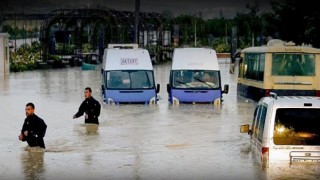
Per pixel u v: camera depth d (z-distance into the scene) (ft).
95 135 77.15
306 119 46.29
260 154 48.19
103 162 60.13
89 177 53.42
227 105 110.73
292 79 106.11
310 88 105.91
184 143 71.05
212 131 80.33
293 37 169.99
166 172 55.16
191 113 99.35
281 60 106.22
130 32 265.34
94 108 85.56
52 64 245.24
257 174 49.11
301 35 166.50
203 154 63.52
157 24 287.89
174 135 77.15
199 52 115.96
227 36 358.43
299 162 45.88
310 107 46.29
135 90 110.63
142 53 116.06
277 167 46.14
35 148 67.10
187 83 112.78
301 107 46.37
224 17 355.77
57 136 76.23
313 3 160.86
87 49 285.64
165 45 300.40
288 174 46.11
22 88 148.46
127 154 64.59
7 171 56.75
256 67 112.27
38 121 67.00
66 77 188.85
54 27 274.77
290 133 46.24
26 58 233.96
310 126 46.32
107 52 115.96
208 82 112.88
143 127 84.07
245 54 121.49
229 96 127.75
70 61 259.19
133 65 114.11
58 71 223.30
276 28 176.76
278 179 46.29
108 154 64.54
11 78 184.96
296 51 105.91
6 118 94.12
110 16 259.39
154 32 291.58
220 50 332.80
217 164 57.52
